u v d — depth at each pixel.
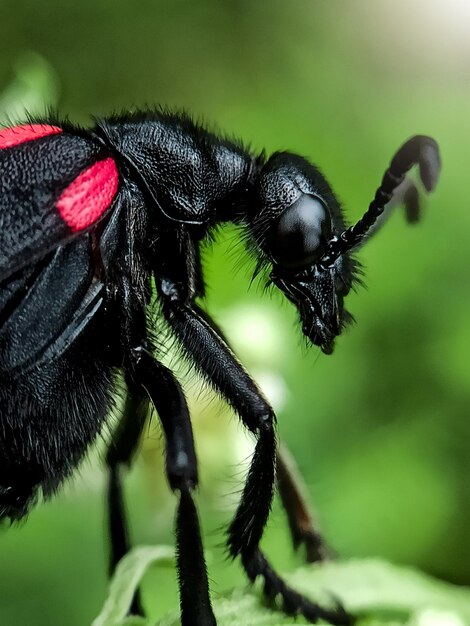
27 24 0.09
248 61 0.08
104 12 0.09
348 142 0.07
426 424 0.06
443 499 0.06
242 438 0.05
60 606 0.05
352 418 0.06
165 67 0.09
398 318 0.06
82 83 0.09
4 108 0.05
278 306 0.05
